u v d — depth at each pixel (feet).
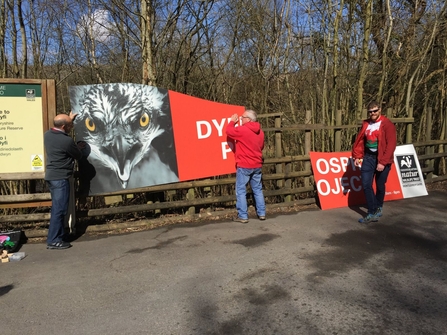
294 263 13.48
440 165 29.12
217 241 15.96
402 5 31.42
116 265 13.64
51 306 10.78
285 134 26.50
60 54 34.12
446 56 31.32
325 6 28.81
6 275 12.93
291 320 9.80
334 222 18.40
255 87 35.81
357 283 11.85
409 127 25.34
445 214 19.45
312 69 31.07
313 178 22.54
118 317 10.12
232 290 11.51
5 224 17.63
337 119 22.90
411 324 9.53
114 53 27.35
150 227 18.13
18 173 16.16
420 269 12.88
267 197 22.50
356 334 9.14
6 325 9.84
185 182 18.90
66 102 31.45
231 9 30.19
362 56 27.37
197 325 9.67
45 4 30.91
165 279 12.39
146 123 18.04
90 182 17.34
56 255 14.73
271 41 35.88
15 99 16.08
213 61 27.96
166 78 24.67
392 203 21.90
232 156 19.89
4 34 22.47
